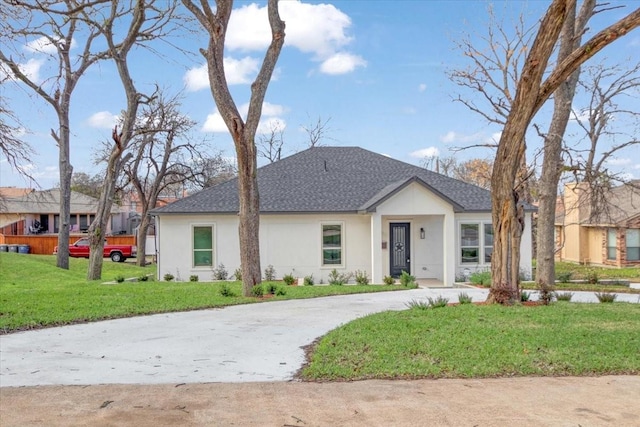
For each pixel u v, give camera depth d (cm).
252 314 1238
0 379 696
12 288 1942
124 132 2488
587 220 3216
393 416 542
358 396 608
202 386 658
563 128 1845
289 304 1417
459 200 2352
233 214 2262
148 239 4478
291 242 2281
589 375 685
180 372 729
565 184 3269
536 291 1694
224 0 1547
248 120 1569
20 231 4903
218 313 1256
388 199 2138
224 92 1555
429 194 2142
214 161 3912
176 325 1092
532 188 3142
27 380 691
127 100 2472
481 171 3991
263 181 2498
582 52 1089
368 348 816
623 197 3309
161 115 3616
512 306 1214
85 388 652
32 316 1145
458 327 947
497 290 1264
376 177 2548
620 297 1580
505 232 1258
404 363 731
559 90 1828
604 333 891
